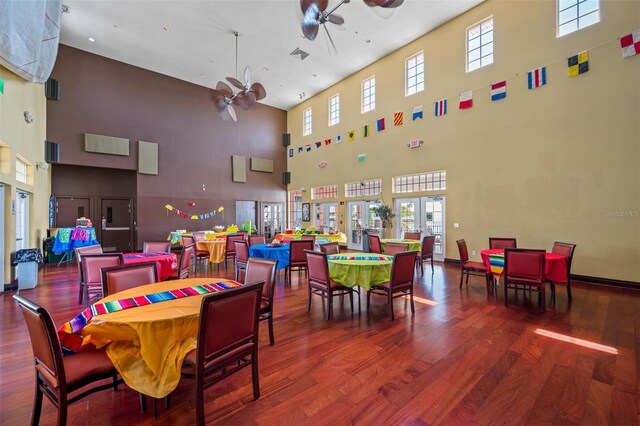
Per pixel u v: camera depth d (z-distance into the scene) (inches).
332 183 410.9
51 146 299.6
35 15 149.6
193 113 403.5
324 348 109.0
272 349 108.4
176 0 238.8
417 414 73.3
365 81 364.8
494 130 245.8
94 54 330.0
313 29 172.4
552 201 214.2
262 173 472.4
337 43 304.5
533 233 223.5
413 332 123.0
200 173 408.8
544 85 217.8
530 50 225.0
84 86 324.5
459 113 269.0
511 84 235.1
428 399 79.2
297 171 479.2
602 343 111.3
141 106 361.7
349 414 73.4
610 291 179.9
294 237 304.0
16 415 72.7
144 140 364.2
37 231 252.1
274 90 423.8
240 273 213.2
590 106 197.3
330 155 414.6
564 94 208.4
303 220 463.8
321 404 77.3
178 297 85.3
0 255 180.2
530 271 149.9
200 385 64.4
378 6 138.1
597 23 194.1
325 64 350.9
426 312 147.8
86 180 355.6
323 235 316.2
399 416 72.6
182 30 279.0
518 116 231.5
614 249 189.5
